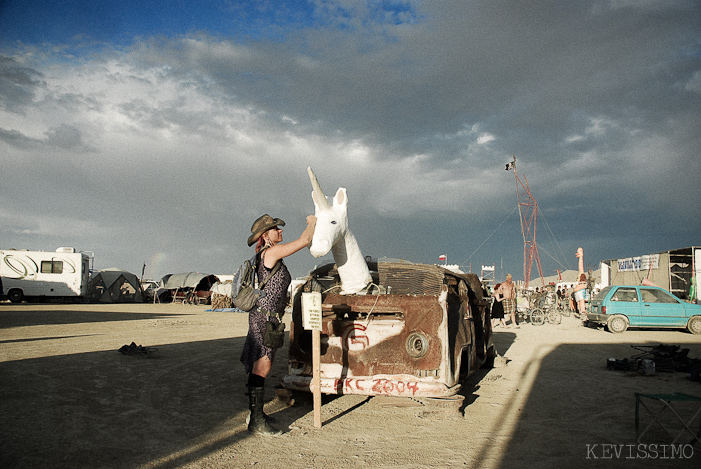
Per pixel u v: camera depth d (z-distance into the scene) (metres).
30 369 6.84
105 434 4.22
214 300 30.53
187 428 4.48
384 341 5.19
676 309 15.09
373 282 6.03
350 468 3.55
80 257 32.03
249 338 4.48
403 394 5.03
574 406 5.57
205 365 7.85
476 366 6.80
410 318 5.12
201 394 5.85
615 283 30.05
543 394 6.20
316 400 4.62
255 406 4.38
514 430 4.59
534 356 9.70
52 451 3.75
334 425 4.69
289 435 4.35
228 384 6.46
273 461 3.68
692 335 14.31
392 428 4.61
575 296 23.30
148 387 6.11
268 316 4.39
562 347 11.18
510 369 8.16
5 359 7.65
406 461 3.71
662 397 4.22
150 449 3.89
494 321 19.42
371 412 5.19
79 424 4.47
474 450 3.99
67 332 12.34
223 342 10.95
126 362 7.75
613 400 5.88
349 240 5.46
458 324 5.62
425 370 5.07
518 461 3.75
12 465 3.43
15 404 5.03
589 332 15.27
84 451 3.78
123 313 22.00
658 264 25.97
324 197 5.13
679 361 8.05
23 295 30.55
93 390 5.80
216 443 4.09
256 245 4.78
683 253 25.06
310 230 4.51
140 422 4.61
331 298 5.28
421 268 5.97
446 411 4.91
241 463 3.62
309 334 5.44
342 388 5.16
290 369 5.49
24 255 30.80
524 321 20.58
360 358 5.23
